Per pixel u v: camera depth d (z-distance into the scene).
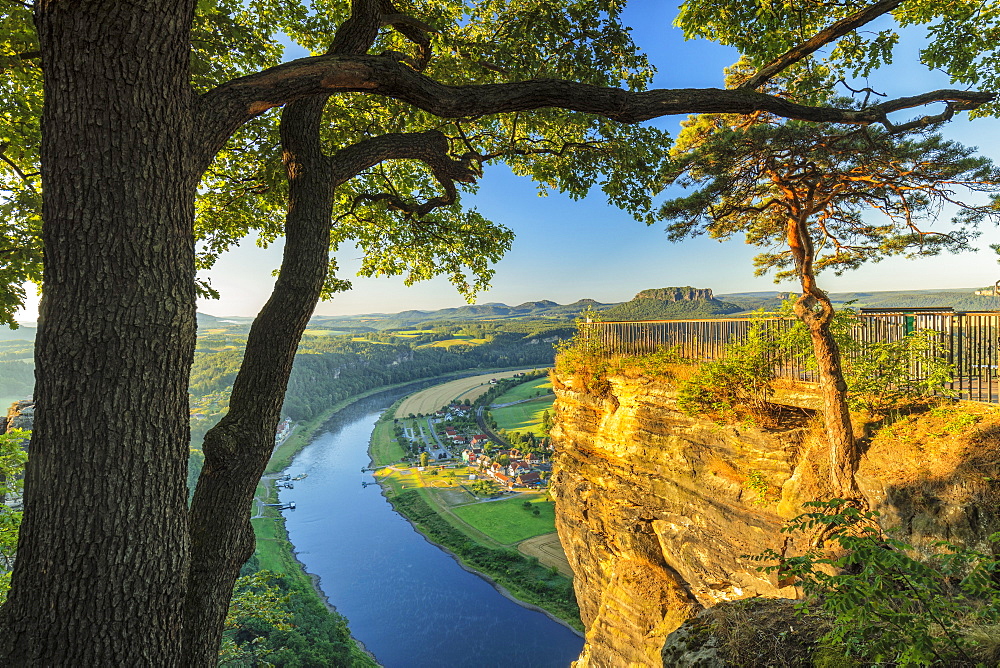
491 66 7.12
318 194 4.11
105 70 2.46
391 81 3.12
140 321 2.56
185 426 2.86
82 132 2.46
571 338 16.91
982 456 7.05
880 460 8.29
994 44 7.88
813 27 7.27
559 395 16.59
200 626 3.34
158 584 2.68
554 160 7.57
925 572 2.97
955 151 8.34
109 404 2.51
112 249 2.51
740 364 10.79
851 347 9.99
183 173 2.75
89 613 2.47
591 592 14.82
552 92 3.37
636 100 3.48
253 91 2.98
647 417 12.97
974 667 3.08
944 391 8.61
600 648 13.24
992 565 2.91
